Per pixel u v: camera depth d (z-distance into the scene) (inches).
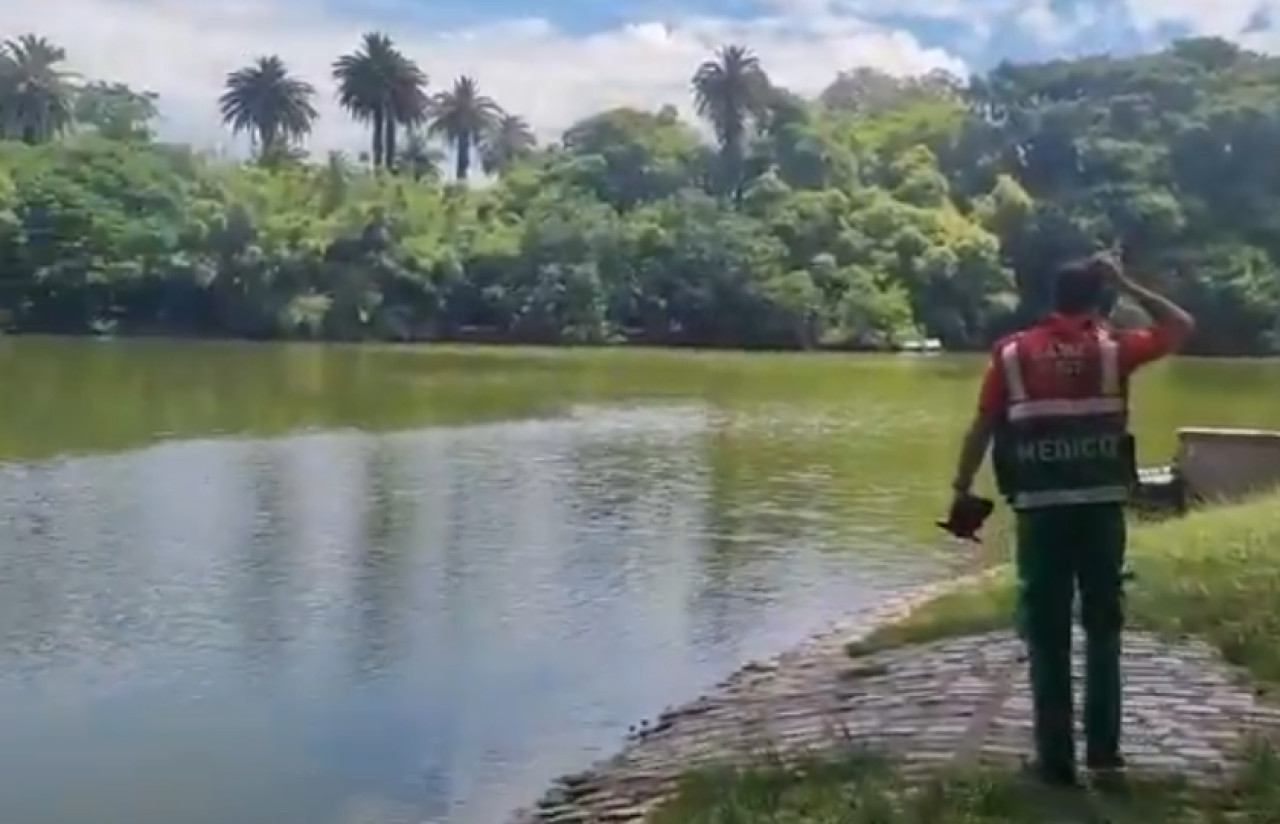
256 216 3506.4
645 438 1403.8
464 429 1466.5
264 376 2193.7
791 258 3604.8
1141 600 411.8
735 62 4377.5
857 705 352.5
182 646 550.9
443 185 4202.8
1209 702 309.3
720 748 342.0
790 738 332.5
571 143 4419.3
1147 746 276.1
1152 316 239.0
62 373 2151.8
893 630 451.2
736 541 808.9
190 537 804.0
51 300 3289.9
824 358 3070.9
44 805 376.8
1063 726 248.1
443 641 561.0
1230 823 231.3
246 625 587.2
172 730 442.0
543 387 2082.9
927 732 309.4
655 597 647.1
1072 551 241.3
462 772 396.8
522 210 3949.3
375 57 4451.3
